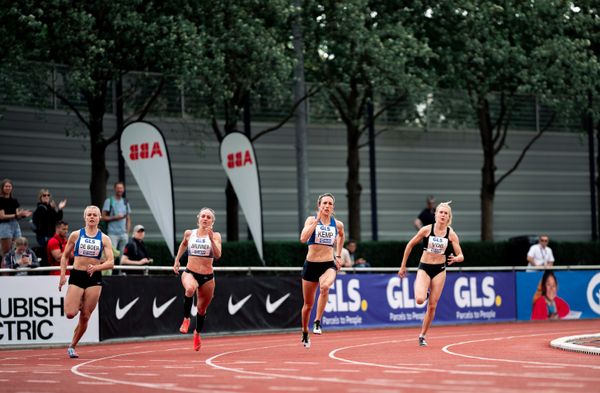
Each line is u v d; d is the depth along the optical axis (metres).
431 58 33.41
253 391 10.24
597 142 42.94
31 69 27.72
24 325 18.72
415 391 9.98
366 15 30.30
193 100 33.09
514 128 41.06
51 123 31.33
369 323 24.70
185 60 26.59
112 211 24.45
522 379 11.20
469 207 39.91
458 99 37.69
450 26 32.69
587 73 33.41
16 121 30.58
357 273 25.34
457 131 39.78
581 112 36.25
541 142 41.66
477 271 27.61
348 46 29.50
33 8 25.72
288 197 36.31
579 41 32.81
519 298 27.62
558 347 17.09
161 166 23.83
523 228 41.06
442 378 11.41
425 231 17.02
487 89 34.06
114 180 32.38
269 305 23.11
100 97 28.31
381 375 11.91
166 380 11.68
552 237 41.69
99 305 19.55
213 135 34.78
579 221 42.44
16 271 18.83
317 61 31.95
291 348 17.64
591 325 25.98
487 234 37.34
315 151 36.94
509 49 32.56
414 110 38.25
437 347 17.58
